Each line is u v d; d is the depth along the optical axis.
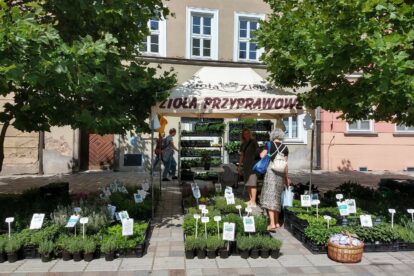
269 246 5.49
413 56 6.53
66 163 14.88
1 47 4.76
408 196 9.44
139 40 7.50
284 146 7.04
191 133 13.16
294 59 7.23
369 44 5.52
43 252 5.25
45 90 6.34
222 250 5.48
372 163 18.05
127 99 7.17
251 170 8.50
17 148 14.41
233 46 16.44
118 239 5.55
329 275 4.93
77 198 8.15
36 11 5.65
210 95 7.44
